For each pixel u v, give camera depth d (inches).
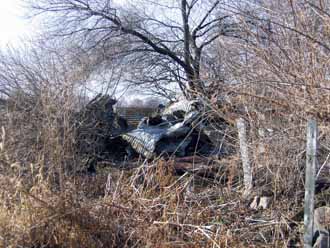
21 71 364.5
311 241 148.8
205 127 293.6
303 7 196.1
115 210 190.7
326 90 186.2
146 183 214.5
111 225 183.2
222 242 174.2
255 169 222.5
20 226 177.0
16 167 205.5
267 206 207.5
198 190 226.5
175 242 175.0
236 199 218.1
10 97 315.9
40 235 177.3
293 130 204.1
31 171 200.7
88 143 309.3
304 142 203.3
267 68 204.4
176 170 251.4
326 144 197.2
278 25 200.5
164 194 201.5
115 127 414.6
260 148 216.7
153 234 179.6
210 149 331.3
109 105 403.9
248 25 217.3
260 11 214.2
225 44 231.1
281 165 209.5
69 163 241.9
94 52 713.6
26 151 245.8
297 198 207.0
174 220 189.5
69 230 179.2
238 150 237.3
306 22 194.2
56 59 420.8
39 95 294.0
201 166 243.6
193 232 181.2
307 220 149.9
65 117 254.4
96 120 346.3
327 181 206.2
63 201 182.9
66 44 681.6
